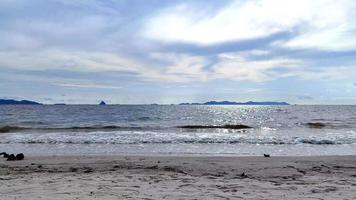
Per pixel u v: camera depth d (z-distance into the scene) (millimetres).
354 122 39812
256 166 9539
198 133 24422
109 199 5496
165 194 5902
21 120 40812
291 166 9570
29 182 7016
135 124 35375
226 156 12828
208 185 6816
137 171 8758
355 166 9758
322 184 7020
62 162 10422
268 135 22969
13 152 14727
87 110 77625
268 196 5836
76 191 6105
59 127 29547
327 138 20859
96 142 18453
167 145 17438
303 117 54469
